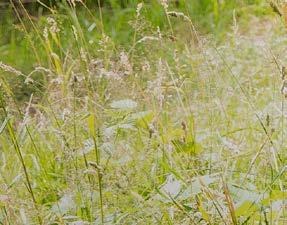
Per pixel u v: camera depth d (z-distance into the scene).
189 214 3.25
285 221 3.16
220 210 3.21
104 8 8.45
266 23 7.95
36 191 3.92
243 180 3.40
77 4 8.21
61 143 4.06
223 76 5.32
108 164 3.74
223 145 3.96
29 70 6.62
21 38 7.49
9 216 3.36
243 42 6.94
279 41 6.50
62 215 3.46
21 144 4.44
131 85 4.61
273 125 4.37
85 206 3.47
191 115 4.14
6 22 8.14
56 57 4.29
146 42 5.87
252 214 3.17
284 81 3.40
